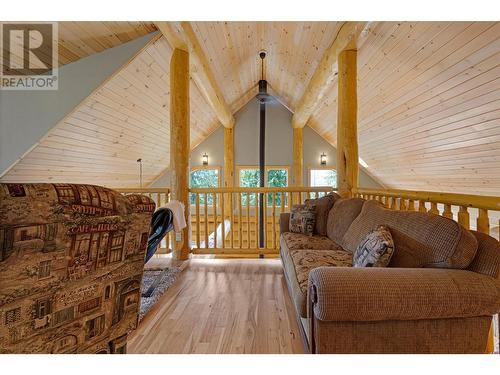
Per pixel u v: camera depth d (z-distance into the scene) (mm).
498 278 1150
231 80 5223
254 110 7230
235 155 7254
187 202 3283
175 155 3203
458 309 1093
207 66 3879
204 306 2072
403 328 1127
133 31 2904
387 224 1618
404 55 2883
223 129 7238
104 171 4836
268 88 6527
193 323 1823
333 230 2492
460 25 2211
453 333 1135
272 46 4258
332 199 2861
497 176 3664
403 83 3279
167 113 4586
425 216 1407
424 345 1128
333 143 7094
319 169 7160
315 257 1923
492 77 2412
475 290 1101
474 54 2344
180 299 2197
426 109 3393
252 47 4262
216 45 3789
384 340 1127
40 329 804
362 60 3389
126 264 1068
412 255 1291
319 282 1108
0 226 675
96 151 4148
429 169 4637
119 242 1014
